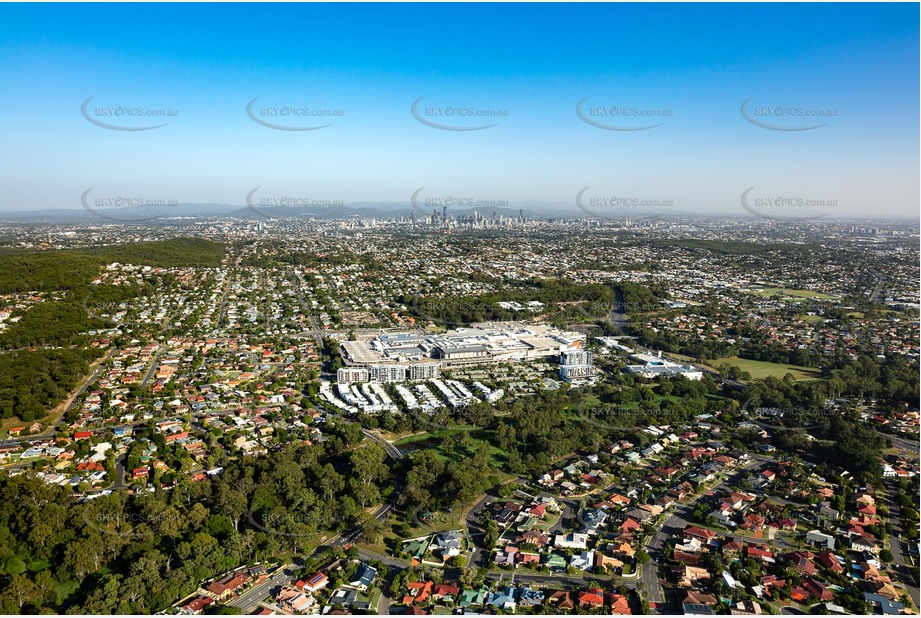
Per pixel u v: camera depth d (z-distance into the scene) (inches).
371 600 6579.7
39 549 6948.8
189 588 6584.6
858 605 6535.4
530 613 6461.6
